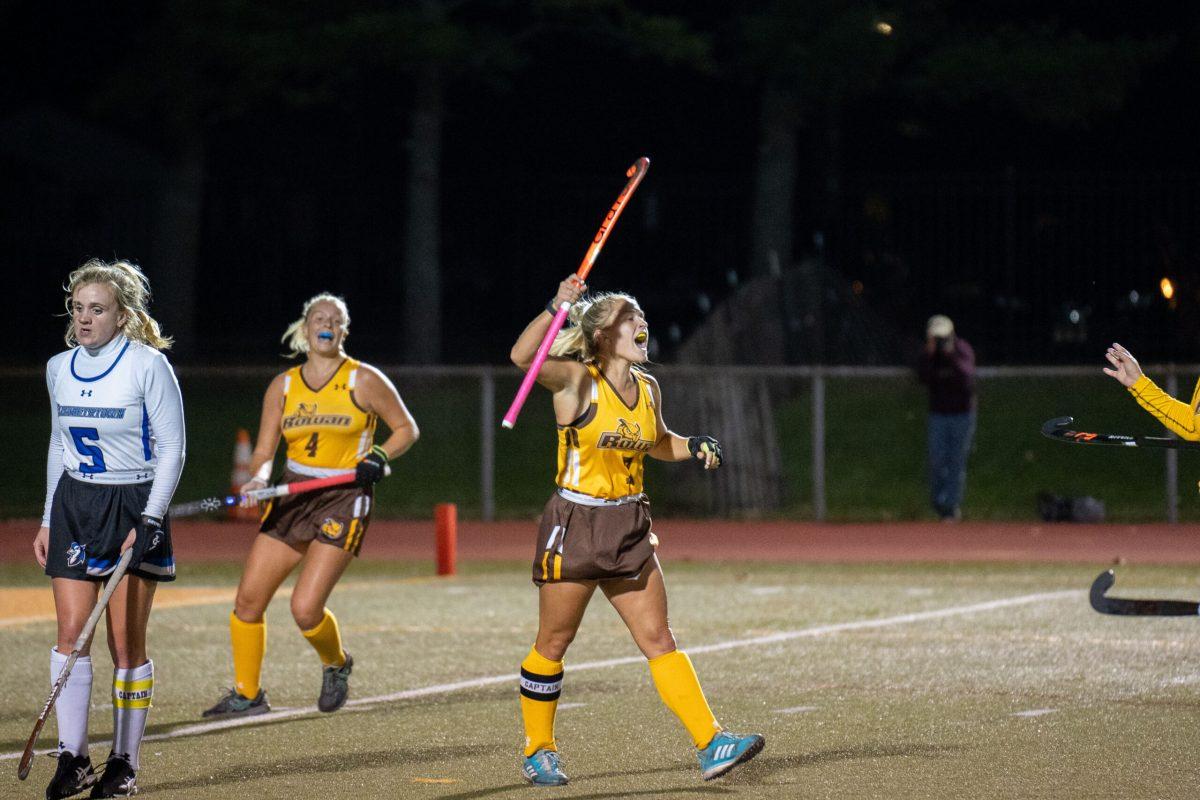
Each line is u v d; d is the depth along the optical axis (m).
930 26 93.69
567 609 22.77
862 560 52.09
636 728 26.75
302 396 28.66
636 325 22.56
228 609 41.38
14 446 81.00
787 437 76.31
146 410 22.33
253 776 23.61
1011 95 90.94
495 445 79.50
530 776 23.03
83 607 22.42
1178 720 27.11
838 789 22.48
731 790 22.52
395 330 132.00
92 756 25.14
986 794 22.11
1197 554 52.44
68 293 22.64
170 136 103.88
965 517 64.25
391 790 22.73
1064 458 72.94
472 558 52.97
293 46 90.19
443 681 31.45
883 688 30.20
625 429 22.44
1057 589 44.25
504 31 108.56
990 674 31.53
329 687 28.44
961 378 60.56
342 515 28.11
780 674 31.73
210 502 26.89
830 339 84.69
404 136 136.00
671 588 45.25
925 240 107.81
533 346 22.56
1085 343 93.50
